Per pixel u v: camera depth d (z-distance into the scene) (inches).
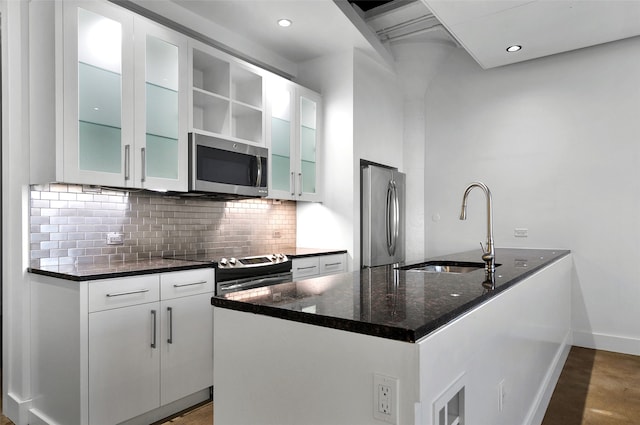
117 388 86.0
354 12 138.6
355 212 156.2
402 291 61.5
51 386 88.0
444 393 45.6
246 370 54.4
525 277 84.0
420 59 183.2
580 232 156.6
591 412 103.4
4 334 98.7
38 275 91.7
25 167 94.4
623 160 149.6
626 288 148.3
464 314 53.2
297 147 149.8
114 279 85.8
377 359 42.3
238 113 138.8
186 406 101.4
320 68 163.6
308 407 47.9
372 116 168.9
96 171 92.5
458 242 182.7
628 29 135.1
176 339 97.3
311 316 47.1
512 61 162.6
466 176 181.6
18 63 94.8
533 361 96.0
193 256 131.3
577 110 158.2
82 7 90.7
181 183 110.6
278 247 162.6
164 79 107.7
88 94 91.7
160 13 117.0
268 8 124.0
